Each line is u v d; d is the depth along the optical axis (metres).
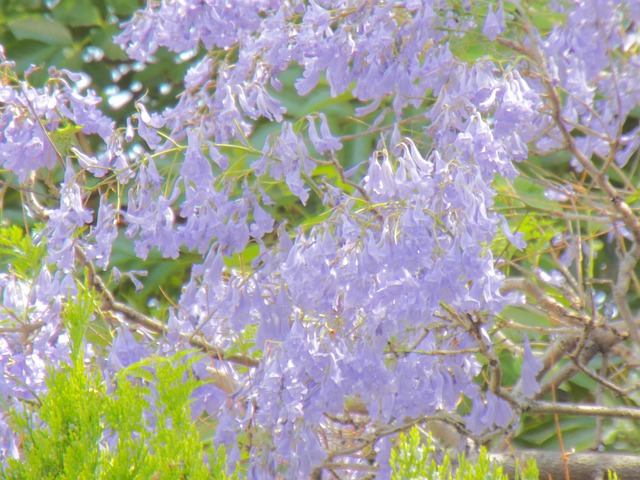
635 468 3.89
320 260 3.74
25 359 3.85
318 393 3.77
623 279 3.94
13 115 3.94
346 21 3.91
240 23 3.92
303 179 3.86
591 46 3.91
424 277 3.73
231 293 3.84
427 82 3.86
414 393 3.83
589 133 3.89
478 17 3.90
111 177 3.88
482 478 3.46
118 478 3.47
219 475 3.48
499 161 3.78
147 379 3.70
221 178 3.87
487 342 3.84
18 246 3.91
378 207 3.76
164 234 3.85
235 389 3.88
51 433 3.49
